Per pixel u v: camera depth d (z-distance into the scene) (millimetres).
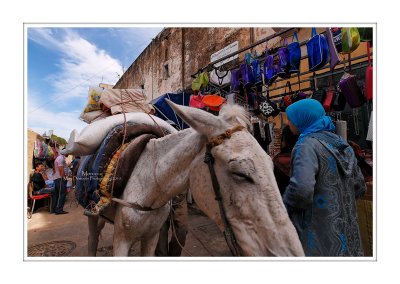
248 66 3395
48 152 8469
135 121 1971
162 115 3756
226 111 1247
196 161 1269
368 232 2174
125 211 1572
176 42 9273
